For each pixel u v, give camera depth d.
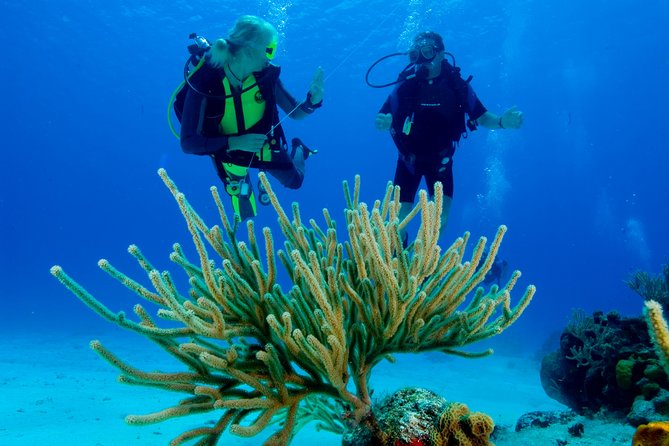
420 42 6.04
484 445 1.97
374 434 2.22
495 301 2.36
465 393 9.84
